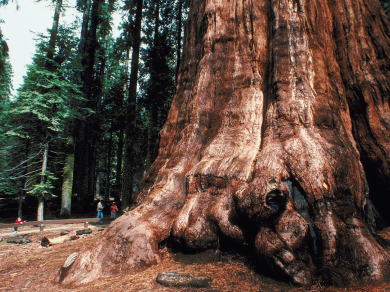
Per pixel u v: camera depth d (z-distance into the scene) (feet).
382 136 21.13
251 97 20.47
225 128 20.39
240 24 23.02
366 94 21.75
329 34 22.88
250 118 19.84
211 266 15.84
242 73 21.66
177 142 22.63
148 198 19.19
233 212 16.51
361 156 21.90
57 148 70.90
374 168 21.57
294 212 14.53
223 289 13.12
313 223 14.30
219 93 22.08
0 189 56.75
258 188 15.31
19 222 42.63
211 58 23.12
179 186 19.57
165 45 73.20
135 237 16.97
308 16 21.49
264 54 21.75
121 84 88.33
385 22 24.91
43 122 56.29
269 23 22.34
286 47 20.10
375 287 11.97
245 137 19.24
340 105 20.74
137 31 72.59
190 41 26.66
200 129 21.49
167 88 71.72
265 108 19.98
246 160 17.74
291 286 12.97
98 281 15.25
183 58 27.20
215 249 16.90
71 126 68.54
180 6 76.23
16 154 59.98
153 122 68.49
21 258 23.80
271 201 15.14
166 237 18.07
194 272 15.14
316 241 13.97
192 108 22.22
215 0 24.13
